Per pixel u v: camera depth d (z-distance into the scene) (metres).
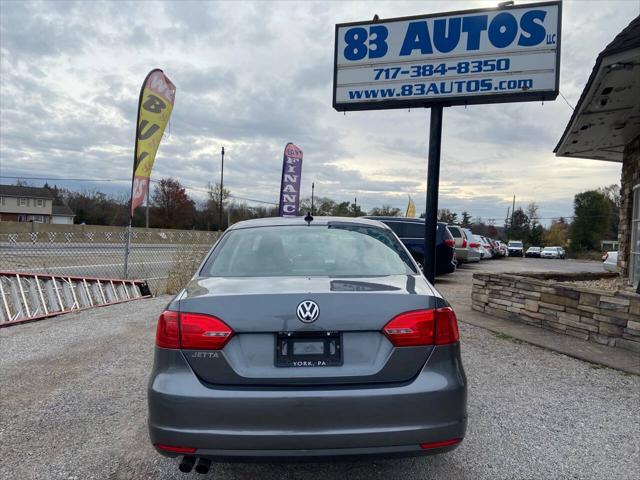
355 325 2.41
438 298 2.61
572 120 8.01
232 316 2.42
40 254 15.23
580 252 60.97
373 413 2.33
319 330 2.39
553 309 6.48
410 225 13.52
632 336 5.39
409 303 2.51
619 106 7.18
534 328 6.68
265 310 2.42
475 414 3.78
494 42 7.21
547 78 7.04
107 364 5.21
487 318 7.48
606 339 5.70
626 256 9.35
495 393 4.24
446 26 7.40
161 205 67.75
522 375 4.73
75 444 3.36
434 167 7.61
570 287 6.25
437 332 2.50
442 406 2.39
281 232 3.51
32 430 3.58
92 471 3.00
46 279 8.69
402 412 2.35
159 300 9.79
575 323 6.12
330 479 2.90
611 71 5.85
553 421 3.65
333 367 2.40
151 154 10.73
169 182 67.88
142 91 10.30
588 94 6.70
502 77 7.20
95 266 13.94
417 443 2.35
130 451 3.26
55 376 4.81
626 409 3.88
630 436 3.41
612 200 69.81
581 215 62.31
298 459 2.32
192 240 13.30
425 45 7.51
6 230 21.98
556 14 6.99
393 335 2.43
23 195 81.00
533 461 3.06
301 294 2.46
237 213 69.00
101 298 9.35
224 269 3.09
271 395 2.32
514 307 7.21
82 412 3.91
